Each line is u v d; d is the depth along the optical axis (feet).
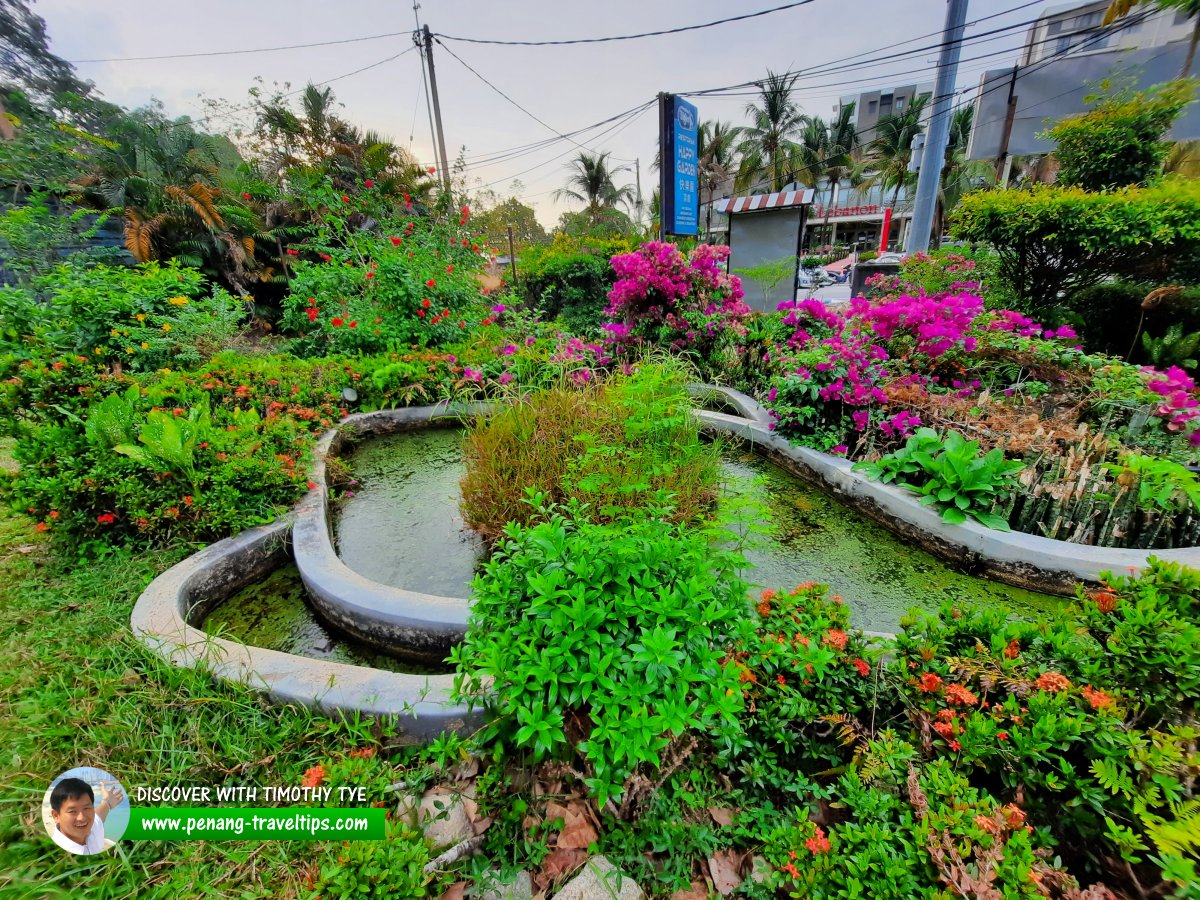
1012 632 4.20
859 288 28.84
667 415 8.48
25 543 7.36
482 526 8.25
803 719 4.28
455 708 4.57
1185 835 2.72
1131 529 7.20
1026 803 3.42
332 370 13.58
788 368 11.75
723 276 16.81
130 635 5.32
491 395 13.69
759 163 63.21
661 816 4.02
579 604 3.78
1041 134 17.01
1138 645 3.66
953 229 17.19
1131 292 15.21
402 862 3.30
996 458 7.83
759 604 4.94
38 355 10.30
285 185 27.02
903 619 4.54
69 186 21.63
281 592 7.35
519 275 29.76
